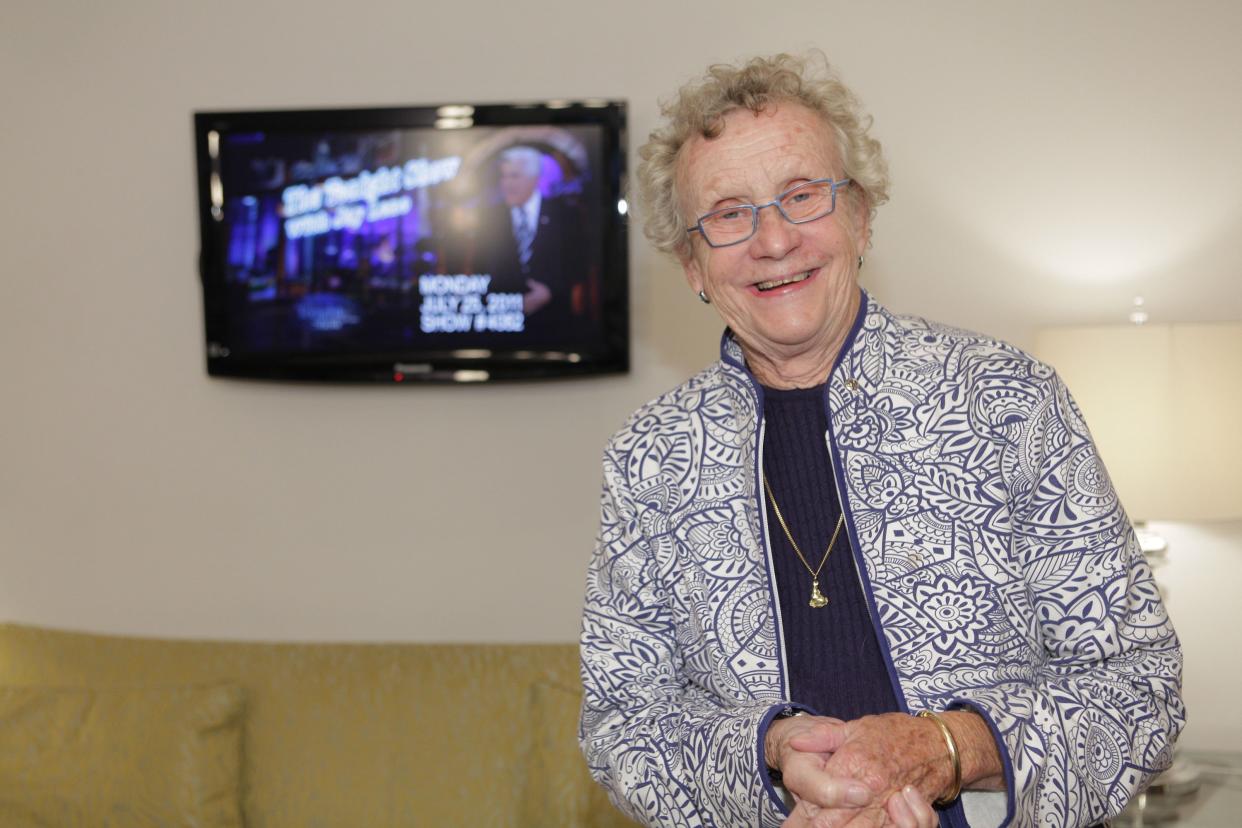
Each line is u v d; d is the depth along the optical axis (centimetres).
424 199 284
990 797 120
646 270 285
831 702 130
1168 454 245
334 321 287
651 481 144
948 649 127
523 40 285
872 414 134
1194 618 279
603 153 279
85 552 301
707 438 143
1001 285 279
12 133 297
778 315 138
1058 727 119
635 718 140
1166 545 271
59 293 298
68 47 295
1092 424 249
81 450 300
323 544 296
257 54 291
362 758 258
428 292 285
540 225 282
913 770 113
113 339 298
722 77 145
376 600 296
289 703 264
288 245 287
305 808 255
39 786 247
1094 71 276
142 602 300
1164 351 246
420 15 287
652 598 145
